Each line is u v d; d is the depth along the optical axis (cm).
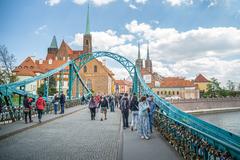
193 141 728
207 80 13738
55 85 7569
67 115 2642
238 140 527
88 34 10800
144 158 849
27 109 1791
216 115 7856
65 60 10269
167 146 1050
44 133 1420
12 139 1228
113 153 936
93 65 8762
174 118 1050
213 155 579
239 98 9988
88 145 1086
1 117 1770
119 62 5075
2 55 5459
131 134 1375
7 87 2114
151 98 1444
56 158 865
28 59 8662
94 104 2183
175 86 11750
